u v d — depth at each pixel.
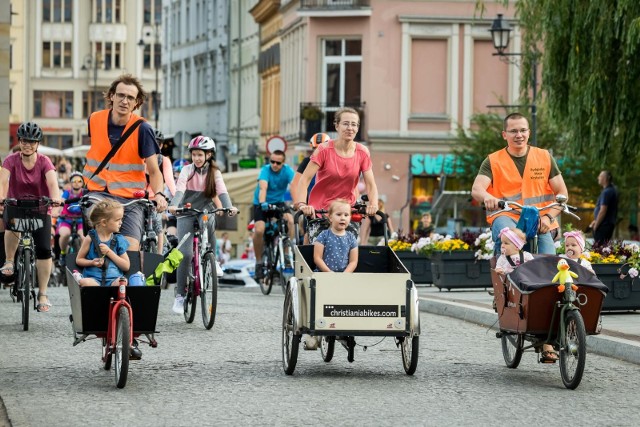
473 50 103.56
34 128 30.92
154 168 25.97
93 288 22.11
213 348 27.41
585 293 22.72
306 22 106.62
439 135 103.56
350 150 26.75
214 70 164.62
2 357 25.58
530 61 56.59
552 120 54.41
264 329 31.27
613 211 54.22
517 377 23.81
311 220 25.56
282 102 119.19
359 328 23.09
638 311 36.22
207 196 32.94
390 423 18.80
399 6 103.25
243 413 19.52
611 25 50.50
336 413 19.58
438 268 45.31
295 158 111.50
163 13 198.12
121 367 21.59
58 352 26.34
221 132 157.75
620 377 24.12
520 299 22.97
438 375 23.91
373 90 103.81
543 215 25.02
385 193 104.00
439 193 88.75
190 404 20.28
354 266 24.45
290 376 23.44
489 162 25.70
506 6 55.47
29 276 30.14
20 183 31.03
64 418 18.95
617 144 53.88
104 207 23.17
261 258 45.47
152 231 31.53
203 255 31.97
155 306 22.31
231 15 153.88
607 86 51.56
